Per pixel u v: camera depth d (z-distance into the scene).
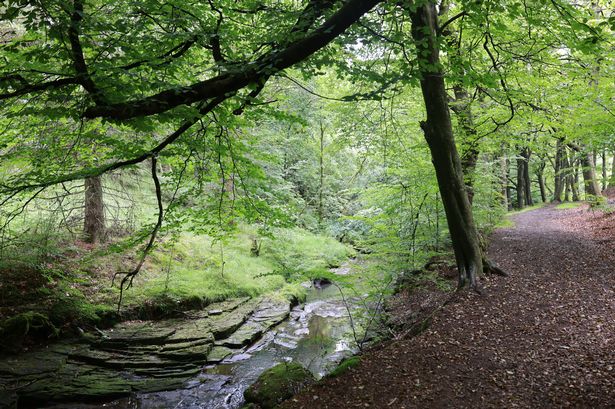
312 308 13.52
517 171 31.52
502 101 10.07
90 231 13.03
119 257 12.77
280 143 19.22
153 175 6.05
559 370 5.21
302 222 21.39
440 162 8.55
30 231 11.34
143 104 4.59
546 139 13.36
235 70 4.82
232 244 16.91
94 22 4.58
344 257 18.91
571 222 17.83
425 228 10.99
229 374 8.59
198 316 11.38
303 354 9.63
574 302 7.37
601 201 17.08
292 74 12.83
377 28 6.21
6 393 7.04
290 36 5.07
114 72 4.67
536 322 6.70
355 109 11.72
